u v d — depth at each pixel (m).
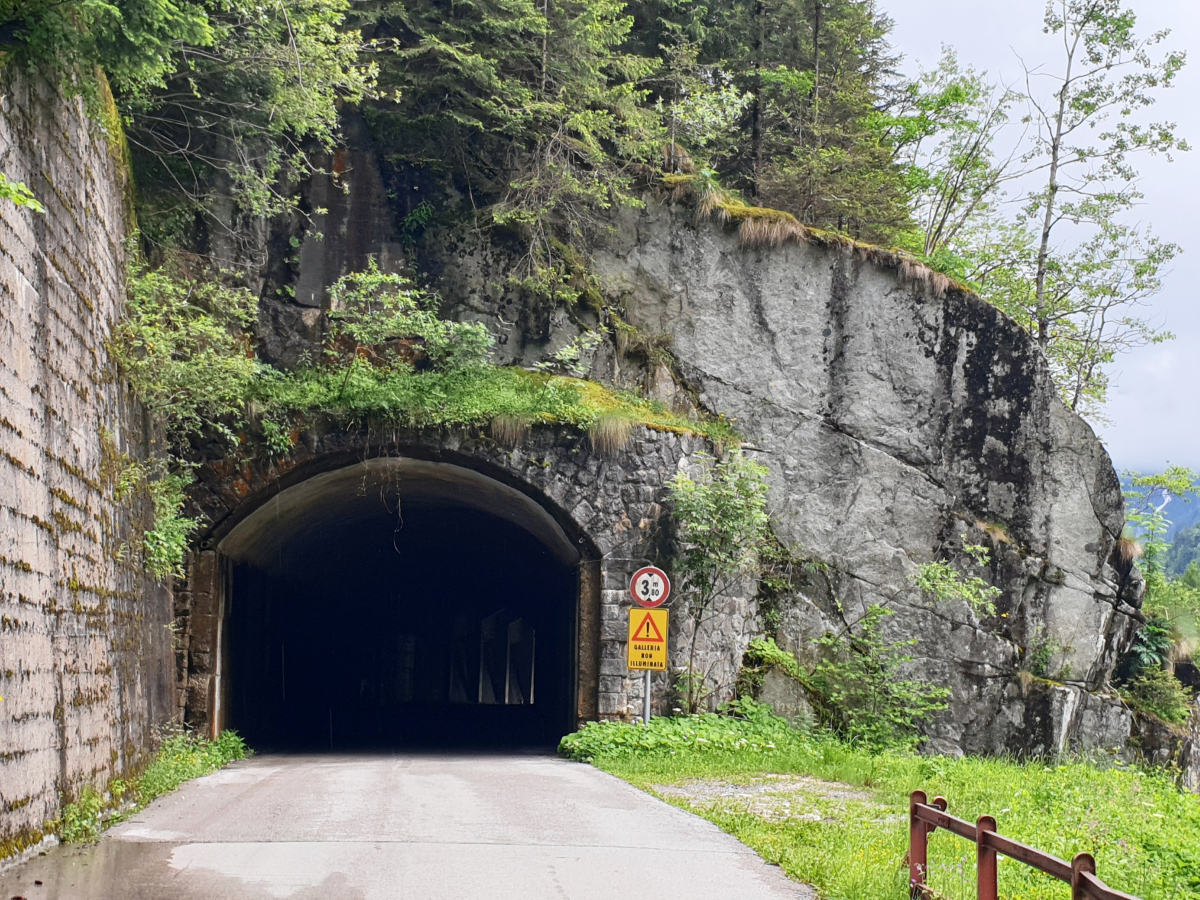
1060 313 33.31
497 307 20.17
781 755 15.88
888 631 20.75
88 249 11.59
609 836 9.39
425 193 20.11
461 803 11.23
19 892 6.85
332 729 29.88
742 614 19.09
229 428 17.38
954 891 7.21
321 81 17.53
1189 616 26.53
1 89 8.89
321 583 29.38
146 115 17.67
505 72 21.50
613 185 20.78
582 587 18.36
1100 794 12.58
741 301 21.38
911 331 21.55
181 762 14.28
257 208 17.69
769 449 21.09
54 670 9.13
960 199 34.97
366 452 17.91
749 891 7.36
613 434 18.34
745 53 29.39
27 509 8.70
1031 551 21.50
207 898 6.80
